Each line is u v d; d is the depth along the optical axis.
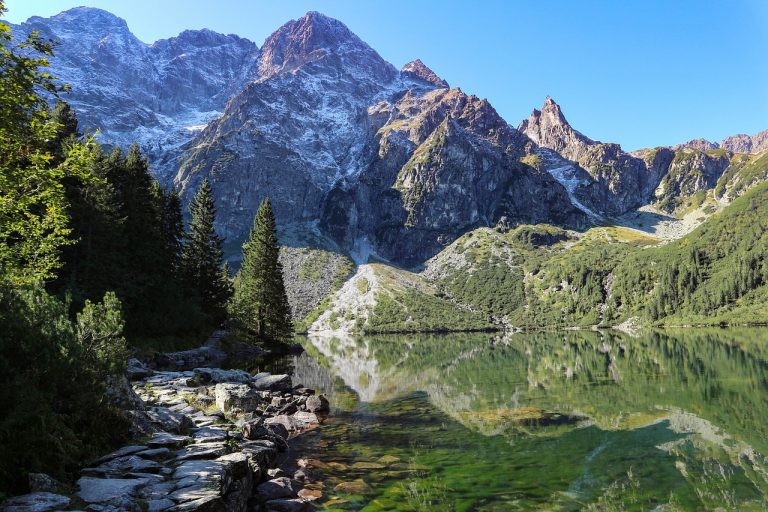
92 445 13.08
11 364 11.54
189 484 10.90
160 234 62.94
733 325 177.00
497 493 14.52
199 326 65.75
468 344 126.12
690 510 13.06
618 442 20.31
